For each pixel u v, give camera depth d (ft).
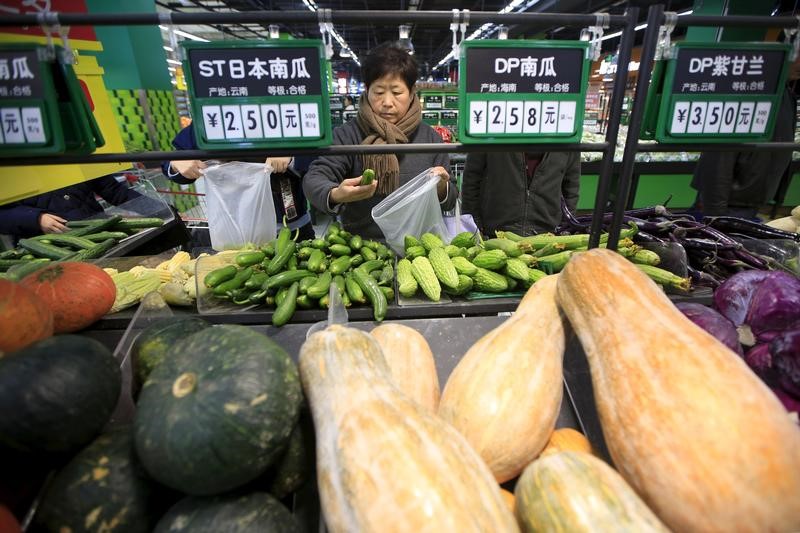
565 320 2.73
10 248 8.31
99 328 4.07
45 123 2.62
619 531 1.52
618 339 2.11
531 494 1.76
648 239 5.23
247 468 1.85
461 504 1.55
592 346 2.27
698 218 6.29
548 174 8.56
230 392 1.83
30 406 1.81
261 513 1.86
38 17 2.51
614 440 1.92
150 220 7.65
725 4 13.29
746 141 3.19
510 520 1.64
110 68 14.28
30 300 2.39
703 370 1.82
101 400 2.02
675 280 4.55
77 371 1.96
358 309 4.64
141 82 15.34
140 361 2.58
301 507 2.32
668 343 1.97
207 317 4.57
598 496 1.63
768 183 11.37
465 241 5.45
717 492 1.59
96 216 8.34
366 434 1.75
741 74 3.01
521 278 4.76
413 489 1.56
